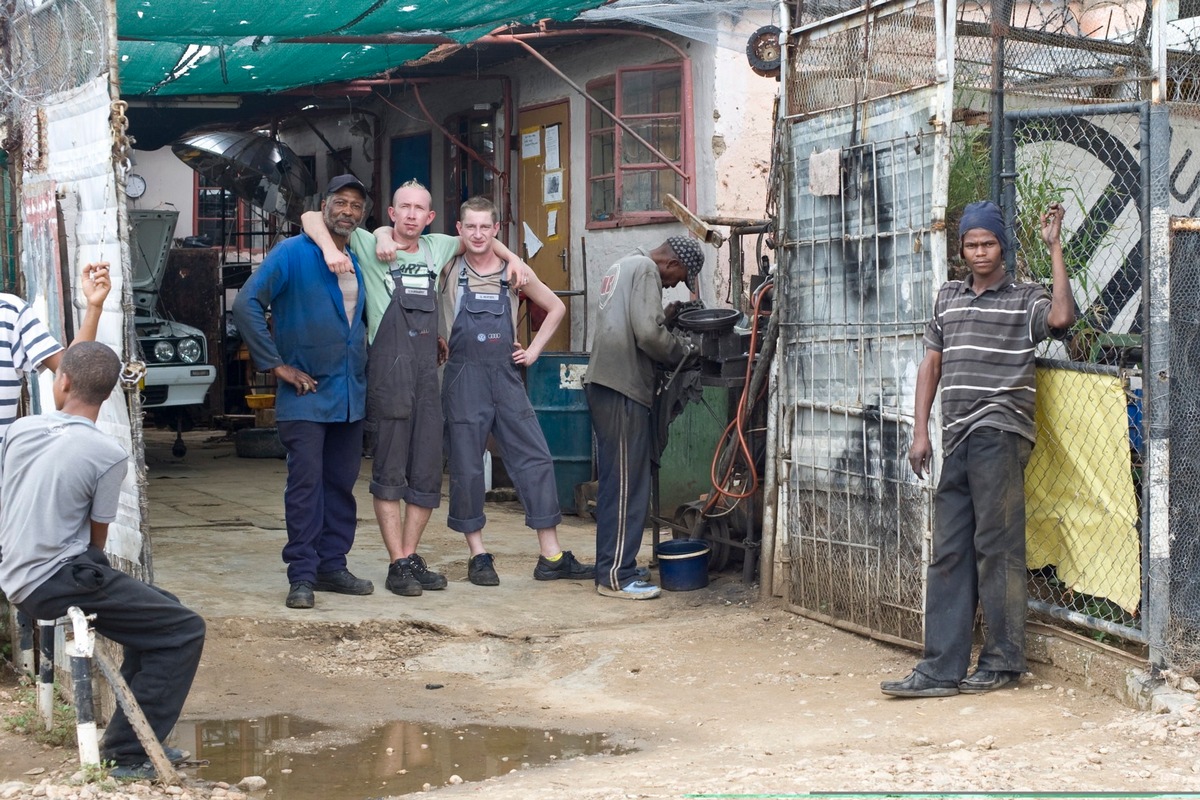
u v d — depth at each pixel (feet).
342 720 17.67
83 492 13.88
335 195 22.59
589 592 24.66
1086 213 19.94
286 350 22.66
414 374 23.72
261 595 23.30
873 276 20.25
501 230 41.45
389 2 24.72
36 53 17.53
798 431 22.21
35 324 15.99
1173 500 16.66
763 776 13.97
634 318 23.56
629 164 35.94
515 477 25.29
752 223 26.40
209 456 45.52
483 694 19.06
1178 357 16.63
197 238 56.34
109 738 14.40
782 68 22.47
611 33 34.37
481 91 42.83
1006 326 17.37
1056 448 17.99
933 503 18.93
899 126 19.58
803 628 21.43
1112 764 13.99
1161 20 17.30
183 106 40.65
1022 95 21.48
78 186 16.12
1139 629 16.88
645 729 17.04
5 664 18.88
